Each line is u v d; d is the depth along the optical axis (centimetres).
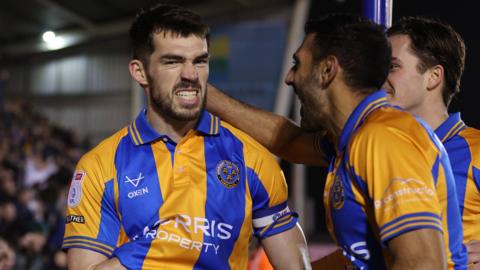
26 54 4781
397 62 458
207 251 435
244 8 2583
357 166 360
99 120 4456
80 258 442
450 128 466
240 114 511
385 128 356
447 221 368
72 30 4206
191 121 451
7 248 988
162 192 442
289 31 2428
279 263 471
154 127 459
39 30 4341
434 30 458
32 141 3114
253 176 456
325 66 388
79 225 447
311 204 3400
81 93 4516
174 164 448
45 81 4712
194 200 438
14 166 2406
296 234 477
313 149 484
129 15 3778
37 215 1544
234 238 445
